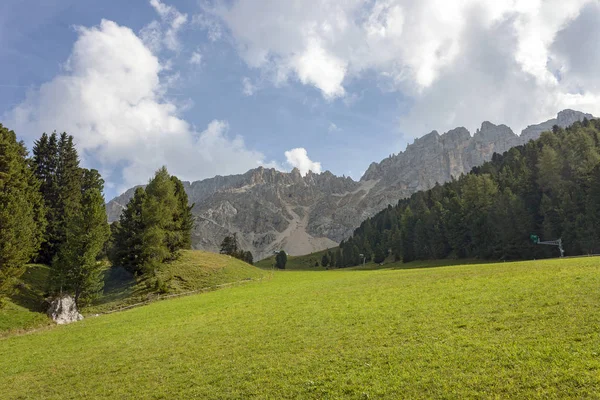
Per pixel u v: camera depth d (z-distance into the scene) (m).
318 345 24.20
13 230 54.00
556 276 33.94
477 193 156.50
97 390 22.19
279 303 45.34
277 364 21.70
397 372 17.83
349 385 17.36
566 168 132.00
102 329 43.41
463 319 24.72
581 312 21.47
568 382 14.06
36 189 77.62
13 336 46.22
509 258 128.12
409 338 22.56
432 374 16.91
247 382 19.72
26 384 25.67
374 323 27.47
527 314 23.19
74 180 93.19
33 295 61.88
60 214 86.94
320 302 41.16
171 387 20.84
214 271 92.88
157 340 32.91
